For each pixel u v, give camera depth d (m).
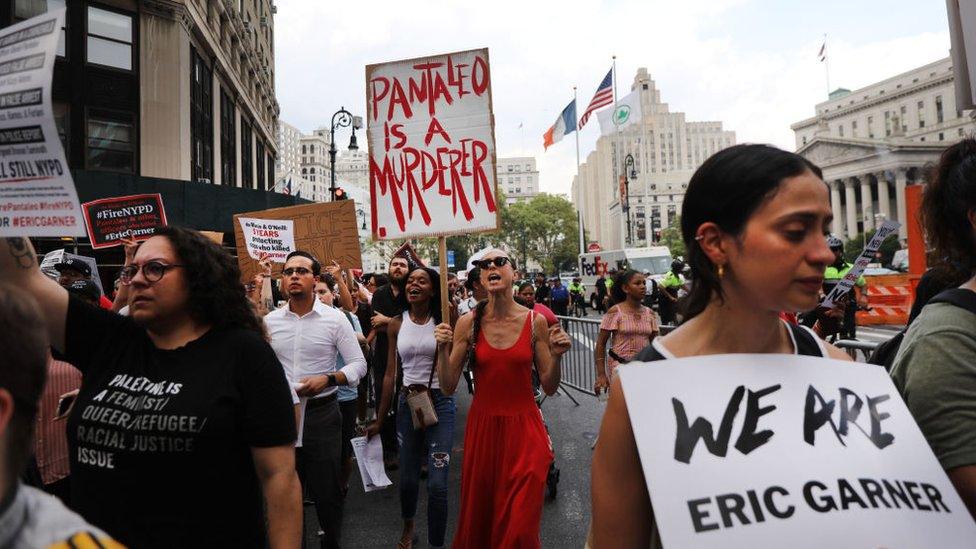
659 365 1.25
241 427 1.88
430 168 4.16
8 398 0.90
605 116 30.31
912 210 3.73
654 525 1.27
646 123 134.62
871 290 16.36
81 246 13.21
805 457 1.18
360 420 6.98
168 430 1.78
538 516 3.06
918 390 1.34
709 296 1.30
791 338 1.39
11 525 0.85
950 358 1.30
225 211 16.55
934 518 1.15
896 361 1.46
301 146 136.62
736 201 1.17
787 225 1.13
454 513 4.79
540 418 3.36
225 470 1.83
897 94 97.56
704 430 1.19
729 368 1.25
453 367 3.52
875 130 101.69
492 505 3.29
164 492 1.77
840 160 68.88
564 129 30.08
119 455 1.79
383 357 6.17
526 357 3.33
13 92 1.50
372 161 4.23
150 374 1.89
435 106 4.18
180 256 1.93
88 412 1.86
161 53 19.70
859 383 1.30
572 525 4.38
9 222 1.55
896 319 16.17
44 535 0.84
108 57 18.64
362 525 4.61
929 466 1.22
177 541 1.76
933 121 92.12
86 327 1.96
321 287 5.46
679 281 13.77
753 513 1.12
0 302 0.94
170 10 19.98
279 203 18.33
